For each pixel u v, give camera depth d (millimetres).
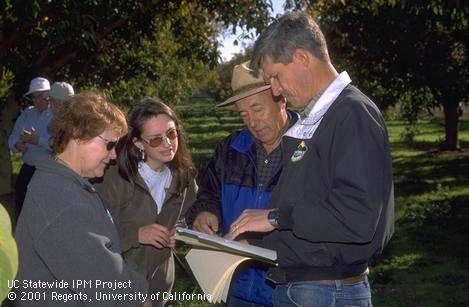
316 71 2662
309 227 2562
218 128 37406
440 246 8594
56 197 2428
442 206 11781
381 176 2527
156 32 13266
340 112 2592
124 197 3408
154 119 3441
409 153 22469
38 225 2402
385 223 2633
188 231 2807
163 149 3451
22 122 7453
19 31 10336
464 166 18516
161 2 11758
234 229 2762
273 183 3285
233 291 3453
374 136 2531
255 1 10984
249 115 3254
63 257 2373
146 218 3457
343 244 2656
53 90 6707
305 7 11055
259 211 2777
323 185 2625
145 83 17703
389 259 7883
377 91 18359
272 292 3227
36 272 2426
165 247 3514
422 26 16172
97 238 2432
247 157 3410
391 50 16844
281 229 2709
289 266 2783
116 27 11633
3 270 1227
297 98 2721
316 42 2643
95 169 2609
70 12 9500
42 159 2568
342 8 14305
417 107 21312
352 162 2494
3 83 12008
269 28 2717
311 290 2738
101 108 2586
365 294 2809
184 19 13148
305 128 2715
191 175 3707
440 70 17078
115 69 14289
